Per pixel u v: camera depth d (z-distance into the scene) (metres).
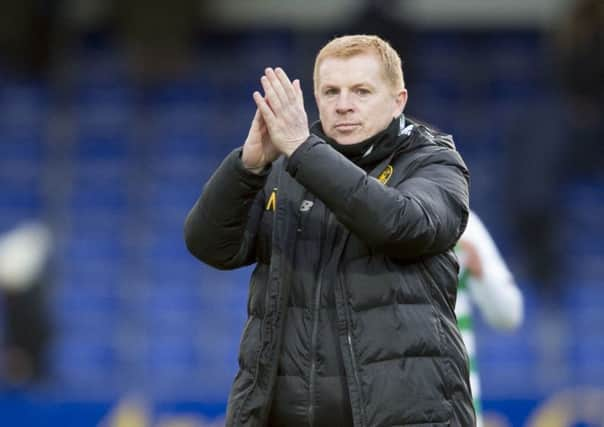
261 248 13.30
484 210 45.56
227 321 42.56
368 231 12.08
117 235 45.84
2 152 48.88
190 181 48.03
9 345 35.53
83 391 31.22
